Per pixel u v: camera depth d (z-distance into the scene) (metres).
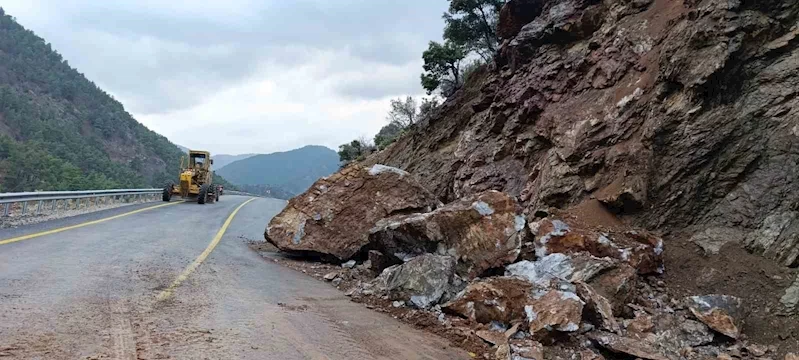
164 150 166.62
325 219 10.68
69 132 121.00
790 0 7.36
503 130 13.10
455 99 18.67
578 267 6.39
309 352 4.67
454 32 27.95
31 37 184.25
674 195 7.59
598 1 12.19
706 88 7.63
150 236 11.47
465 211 8.00
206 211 20.31
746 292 5.90
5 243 8.77
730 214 6.86
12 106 119.81
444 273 6.87
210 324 5.19
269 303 6.42
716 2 7.95
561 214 8.14
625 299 5.98
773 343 5.13
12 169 68.25
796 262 5.87
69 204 17.41
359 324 5.84
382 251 8.91
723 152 7.27
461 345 5.32
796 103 6.84
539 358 4.64
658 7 10.32
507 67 15.24
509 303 5.81
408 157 19.91
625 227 7.77
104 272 7.16
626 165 8.32
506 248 7.58
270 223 11.09
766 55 7.32
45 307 5.19
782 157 6.70
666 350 5.05
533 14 15.46
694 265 6.69
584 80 10.98
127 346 4.30
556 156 10.08
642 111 8.86
